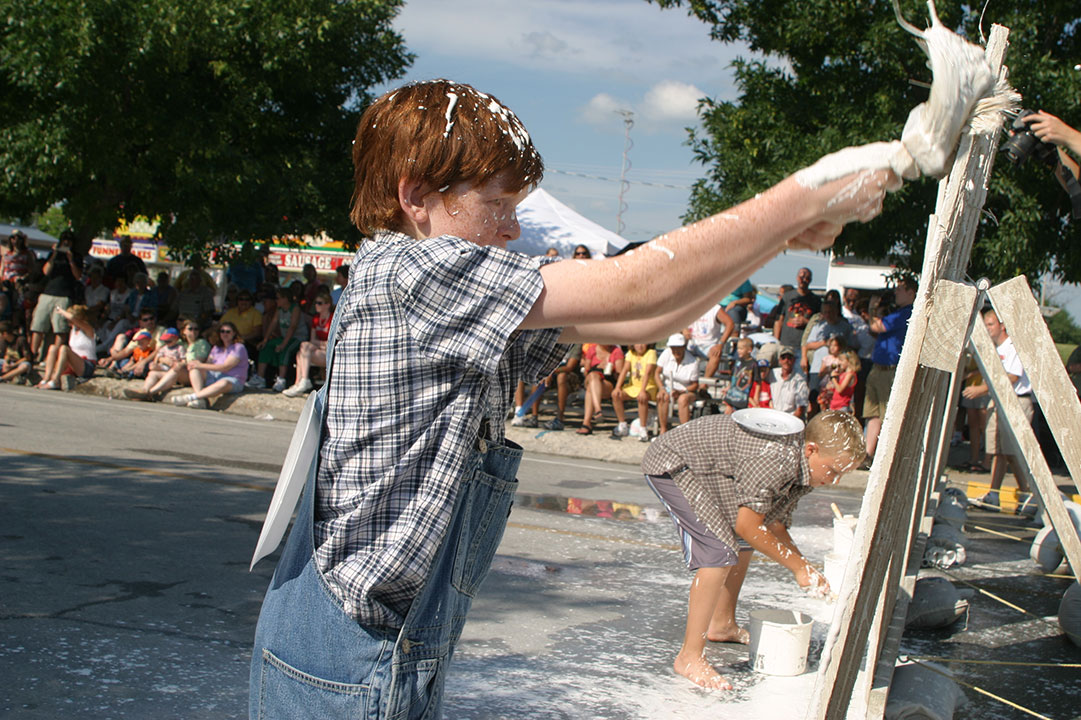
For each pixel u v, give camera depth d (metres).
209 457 8.25
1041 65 10.65
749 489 3.84
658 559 5.75
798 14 11.95
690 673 3.80
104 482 6.77
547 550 5.82
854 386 9.68
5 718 3.00
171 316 14.75
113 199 15.77
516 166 1.46
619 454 10.27
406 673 1.40
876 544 2.18
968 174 2.07
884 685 3.03
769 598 5.10
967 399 10.02
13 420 9.65
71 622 3.91
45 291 13.77
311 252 27.36
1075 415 2.81
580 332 1.48
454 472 1.37
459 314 1.31
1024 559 6.50
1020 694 3.86
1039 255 10.79
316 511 1.42
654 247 1.25
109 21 14.09
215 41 14.64
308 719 1.41
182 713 3.13
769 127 12.63
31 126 14.30
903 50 11.28
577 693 3.58
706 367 11.65
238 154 15.10
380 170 1.48
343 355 1.39
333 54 16.27
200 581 4.58
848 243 11.91
